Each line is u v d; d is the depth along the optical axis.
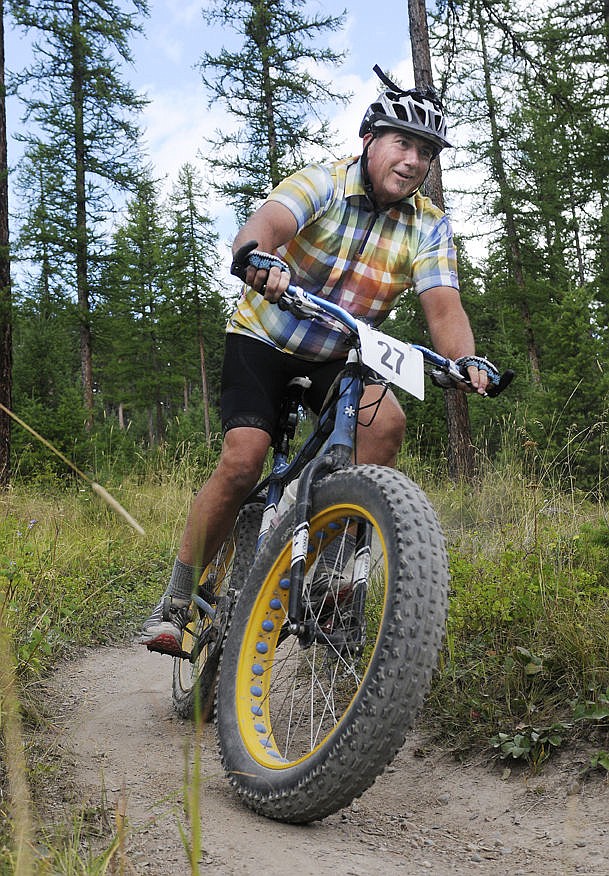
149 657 4.20
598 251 26.69
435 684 3.04
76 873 1.51
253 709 2.32
